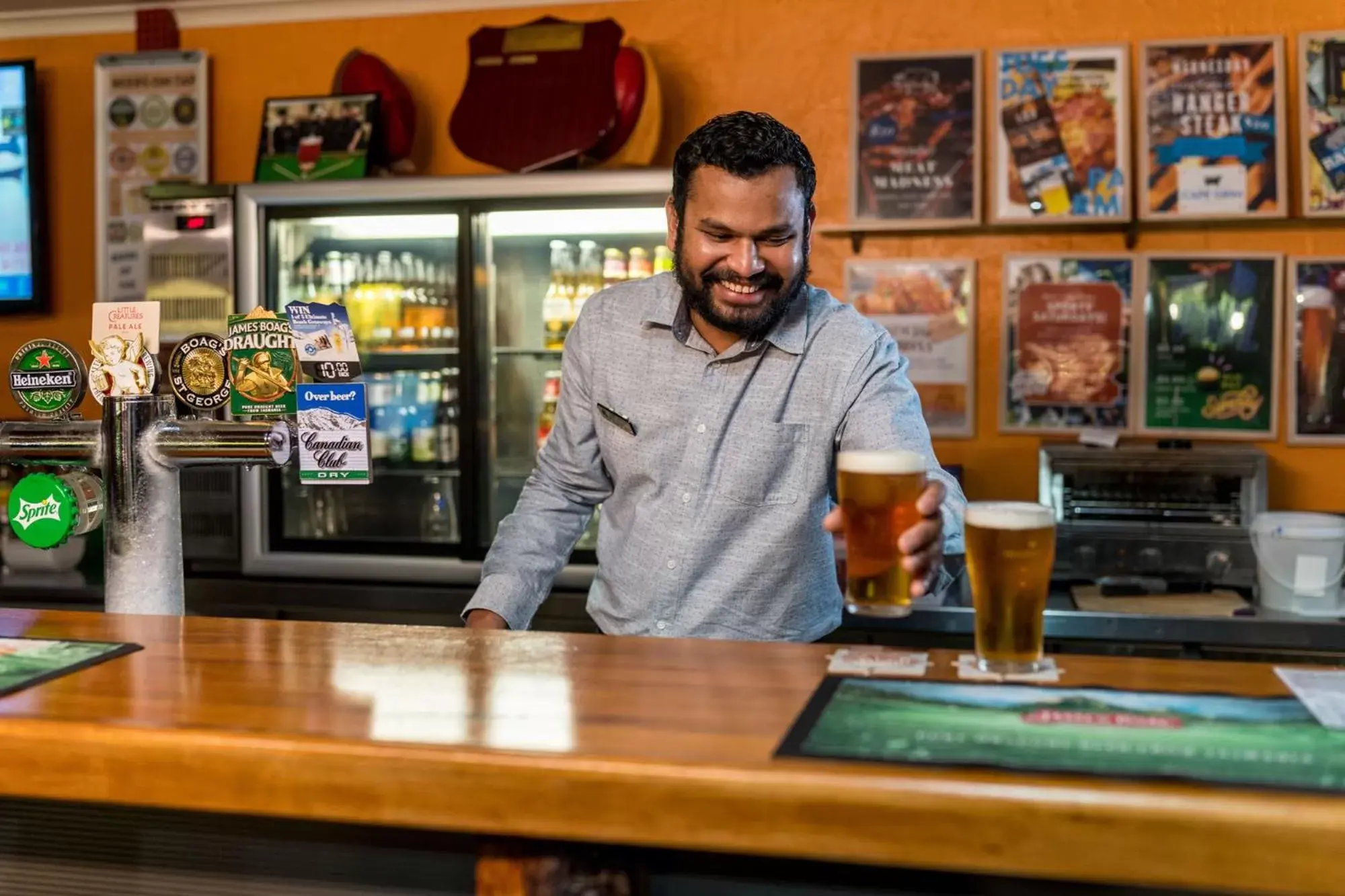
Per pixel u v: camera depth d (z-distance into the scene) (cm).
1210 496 337
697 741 106
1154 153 374
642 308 208
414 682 128
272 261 389
